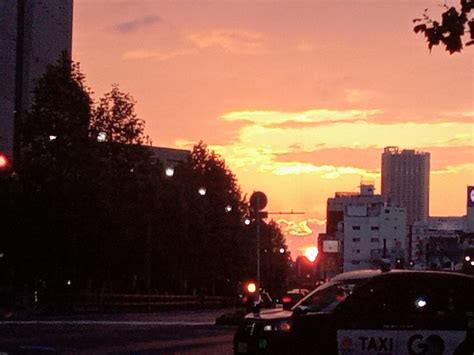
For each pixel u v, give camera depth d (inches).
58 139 2304.4
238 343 791.7
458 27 483.5
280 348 751.7
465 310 556.1
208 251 3201.3
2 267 2417.6
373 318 565.9
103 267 2431.1
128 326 1456.7
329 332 575.8
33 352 952.9
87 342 1090.7
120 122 2381.9
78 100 2329.0
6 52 3265.3
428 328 556.1
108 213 2313.0
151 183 2443.4
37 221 2293.3
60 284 2372.0
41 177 2282.2
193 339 1183.6
